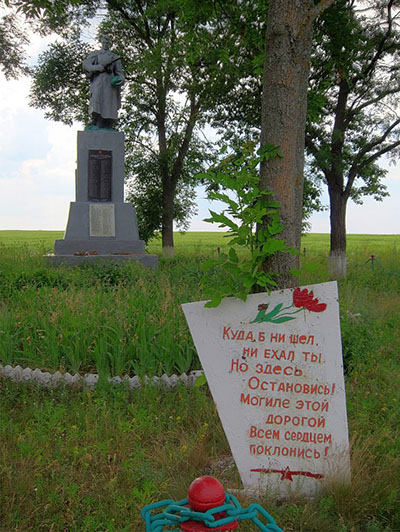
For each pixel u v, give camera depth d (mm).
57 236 55969
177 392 5391
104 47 16875
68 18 20672
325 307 3678
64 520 3262
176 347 5910
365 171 19766
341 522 3258
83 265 14359
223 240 50750
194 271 11969
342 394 3662
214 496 1886
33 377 5637
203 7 6344
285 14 4031
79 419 4586
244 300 3652
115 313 6824
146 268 13633
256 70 6773
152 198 24359
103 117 16641
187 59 7449
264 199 4086
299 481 3623
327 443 3646
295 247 4129
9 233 68688
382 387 5570
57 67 21953
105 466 3850
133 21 21469
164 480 3701
